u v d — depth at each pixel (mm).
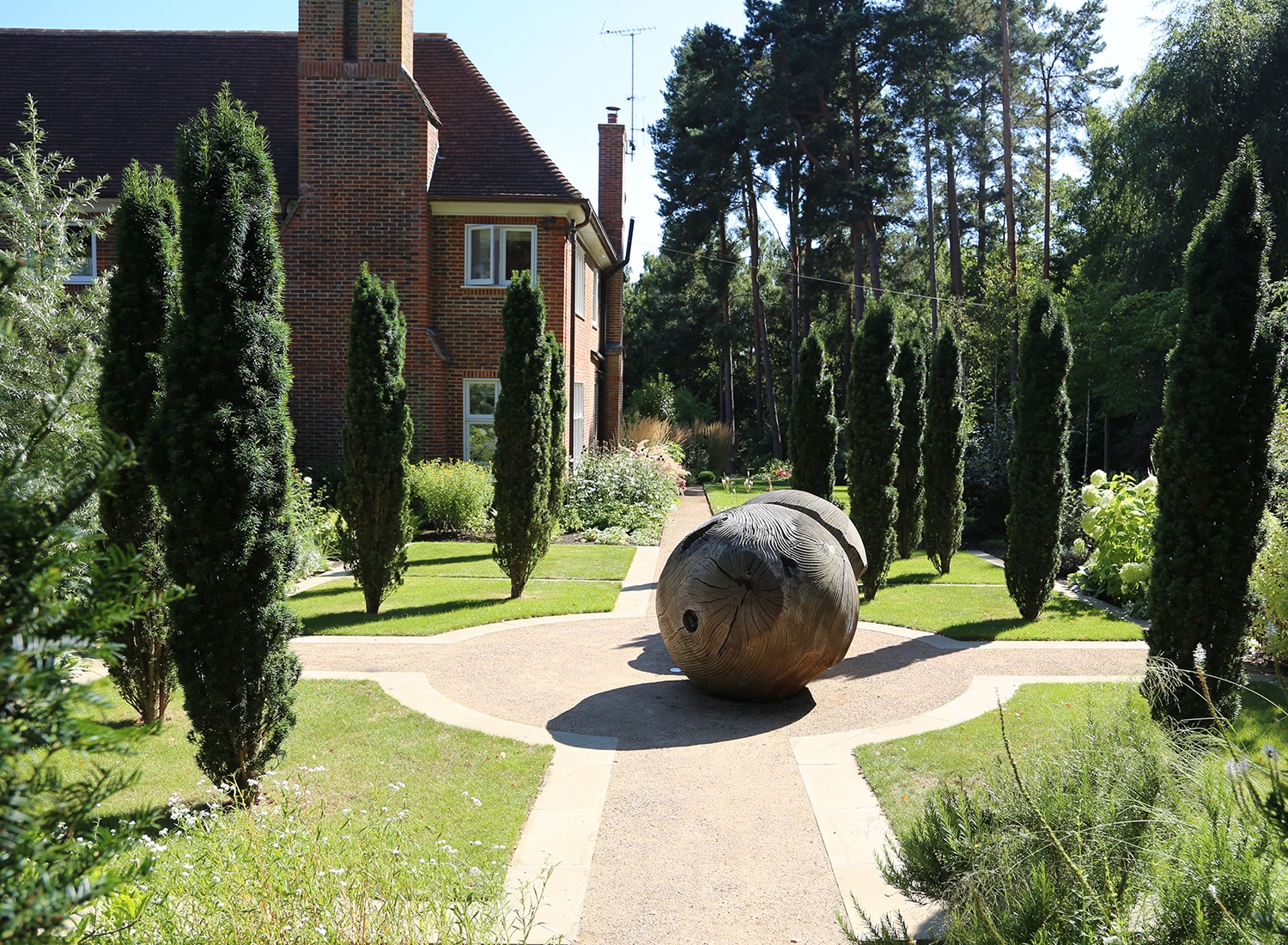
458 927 4082
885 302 13500
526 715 8172
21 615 1684
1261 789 3514
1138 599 12867
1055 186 43906
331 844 4359
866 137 39594
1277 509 9445
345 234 20047
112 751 1752
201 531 5863
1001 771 4523
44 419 1876
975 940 3541
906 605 13289
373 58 19875
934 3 36812
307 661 9898
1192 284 7137
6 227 11484
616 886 5113
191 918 3818
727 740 7559
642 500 22297
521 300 12828
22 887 1618
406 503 12266
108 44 23312
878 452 13453
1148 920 3377
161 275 7488
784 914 4820
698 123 41656
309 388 20094
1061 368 11891
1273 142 23594
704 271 49875
